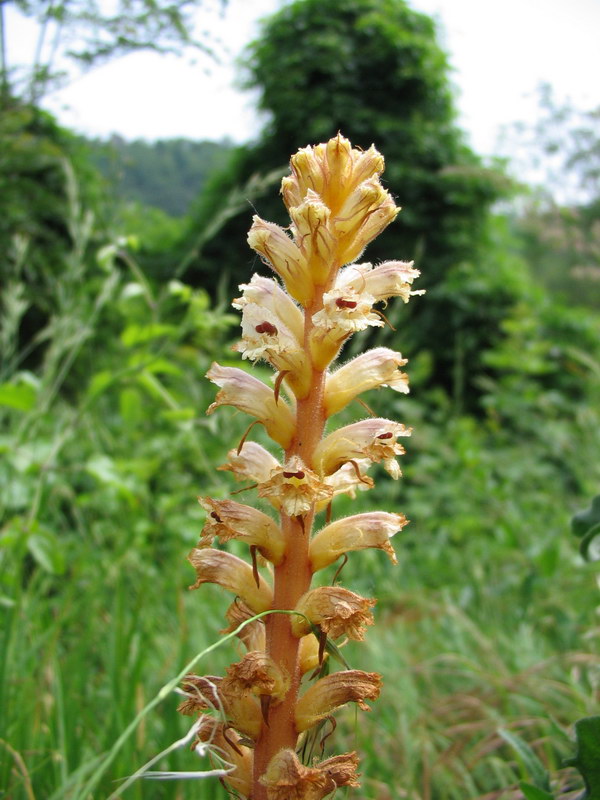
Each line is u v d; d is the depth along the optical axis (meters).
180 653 3.58
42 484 4.04
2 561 3.78
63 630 4.17
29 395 4.23
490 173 12.58
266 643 1.88
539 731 3.72
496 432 10.18
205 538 1.93
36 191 8.89
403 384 1.95
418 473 8.89
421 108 14.92
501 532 6.89
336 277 1.99
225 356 7.36
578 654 4.20
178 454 6.38
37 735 3.00
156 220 15.07
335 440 1.89
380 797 3.30
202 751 1.74
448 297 13.97
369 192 1.88
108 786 2.64
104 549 5.03
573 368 9.30
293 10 14.74
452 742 3.87
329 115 14.50
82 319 5.10
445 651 5.11
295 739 1.85
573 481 9.63
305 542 1.88
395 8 14.95
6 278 8.23
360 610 1.79
